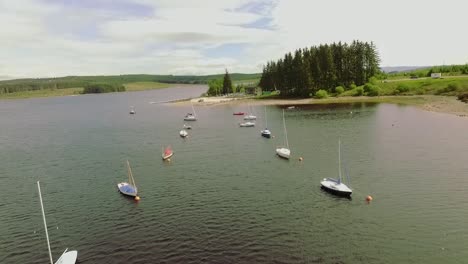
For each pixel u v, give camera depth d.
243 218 53.19
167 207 58.75
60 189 70.75
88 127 164.62
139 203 61.12
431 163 76.44
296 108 192.12
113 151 105.00
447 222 49.53
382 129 118.38
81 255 44.69
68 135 141.88
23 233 51.72
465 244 43.72
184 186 69.19
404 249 43.03
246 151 97.44
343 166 77.69
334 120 143.50
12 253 46.22
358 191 62.19
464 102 163.88
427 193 59.91
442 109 153.38
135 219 54.59
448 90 196.00
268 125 141.25
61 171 84.56
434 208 54.06
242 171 77.88
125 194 65.06
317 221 51.22
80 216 56.72
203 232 49.22
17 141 132.38
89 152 105.12
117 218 55.28
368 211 53.94
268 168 79.31
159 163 88.19
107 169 84.50
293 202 58.59
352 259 41.12
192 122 163.25
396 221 50.31
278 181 69.75
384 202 57.00
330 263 40.47
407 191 61.19
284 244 45.00
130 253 44.59
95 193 67.31
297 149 96.12
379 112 158.62
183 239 47.50
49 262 43.88
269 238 46.72
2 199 66.31
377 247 43.66
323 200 58.91
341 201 58.12
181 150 102.38
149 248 45.53
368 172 72.44
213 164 84.94
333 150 92.81
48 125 180.75
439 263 39.97
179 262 41.94
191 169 81.25
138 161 91.06
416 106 169.38
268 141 110.19
